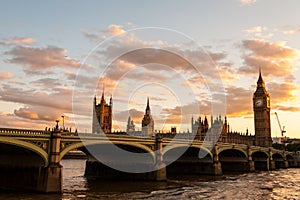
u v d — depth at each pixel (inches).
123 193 2551.7
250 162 5989.2
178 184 3255.4
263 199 2386.8
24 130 2359.7
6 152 2706.7
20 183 2588.6
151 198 2326.5
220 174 4692.4
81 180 3550.7
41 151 2428.6
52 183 2401.6
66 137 2596.0
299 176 4662.9
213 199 2338.8
